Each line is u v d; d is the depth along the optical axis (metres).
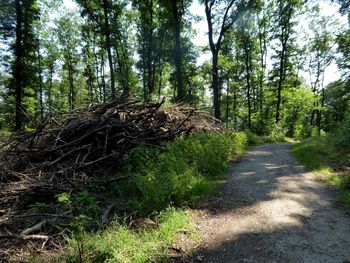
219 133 12.85
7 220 4.29
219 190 6.11
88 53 35.66
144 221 4.35
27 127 17.56
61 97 39.19
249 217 4.65
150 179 5.26
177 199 5.16
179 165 6.58
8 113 20.00
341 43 16.89
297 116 31.41
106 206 4.95
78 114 8.38
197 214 4.82
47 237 3.80
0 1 17.89
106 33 21.39
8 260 3.32
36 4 20.23
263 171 7.95
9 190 4.96
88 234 3.86
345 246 3.68
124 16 31.20
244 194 5.84
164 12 20.94
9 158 6.61
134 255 3.24
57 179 5.67
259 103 35.38
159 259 3.32
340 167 7.90
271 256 3.45
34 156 6.61
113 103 8.51
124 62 34.72
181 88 19.30
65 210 4.64
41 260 3.30
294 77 32.03
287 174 7.56
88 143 7.26
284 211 4.89
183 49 21.53
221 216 4.72
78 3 22.73
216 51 19.89
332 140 11.62
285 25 26.83
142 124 8.59
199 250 3.64
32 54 20.72
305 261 3.32
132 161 6.91
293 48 28.58
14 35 19.45
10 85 19.70
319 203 5.33
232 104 40.62
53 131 7.41
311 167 8.18
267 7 28.80
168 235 3.83
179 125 9.90
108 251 3.26
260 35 31.94
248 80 31.36
